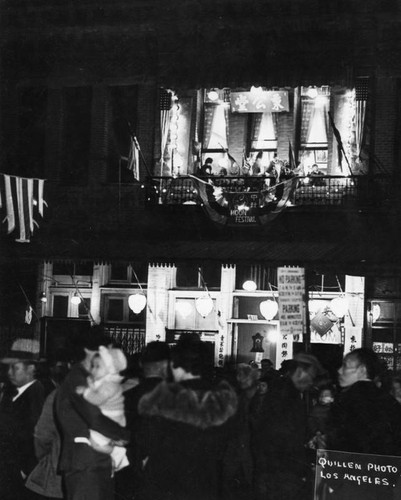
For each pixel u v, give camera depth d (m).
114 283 23.09
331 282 22.02
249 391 10.99
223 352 22.36
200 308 21.72
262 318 22.41
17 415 9.07
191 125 22.53
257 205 20.95
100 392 7.43
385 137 21.50
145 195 21.89
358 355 8.41
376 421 8.20
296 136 22.17
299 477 8.51
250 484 9.21
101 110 23.11
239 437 9.20
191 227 21.83
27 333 22.77
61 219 22.78
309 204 21.12
